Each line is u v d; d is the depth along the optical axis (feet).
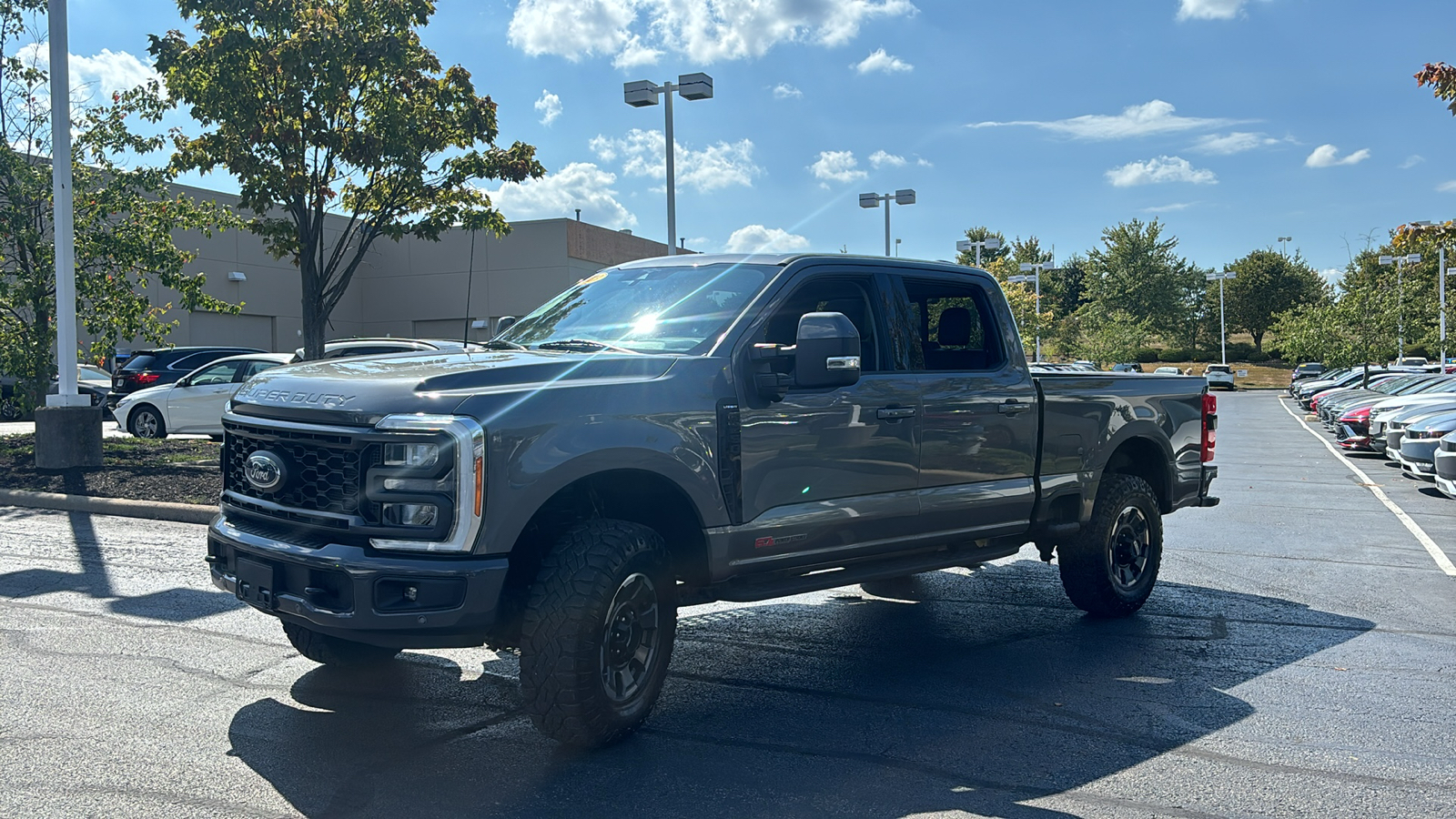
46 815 12.19
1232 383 219.41
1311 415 121.80
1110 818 12.58
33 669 17.95
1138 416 23.06
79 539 30.22
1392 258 139.44
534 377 14.08
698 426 15.10
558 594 13.60
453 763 14.06
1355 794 13.34
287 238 48.03
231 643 19.61
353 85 46.19
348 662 17.92
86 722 15.43
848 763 14.23
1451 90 52.90
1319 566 29.50
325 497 13.73
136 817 12.19
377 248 132.46
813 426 16.57
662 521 15.94
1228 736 15.47
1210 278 241.96
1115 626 22.31
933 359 20.42
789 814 12.56
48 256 49.16
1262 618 23.13
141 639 19.83
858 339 15.35
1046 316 161.89
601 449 13.91
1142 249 299.17
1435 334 140.56
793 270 17.13
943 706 16.75
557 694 13.57
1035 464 20.65
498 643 14.40
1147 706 16.84
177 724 15.37
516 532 13.23
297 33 43.21
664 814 12.50
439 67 47.70
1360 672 18.93
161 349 71.61
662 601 14.83
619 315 17.35
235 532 14.61
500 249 128.06
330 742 14.76
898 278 18.86
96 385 86.69
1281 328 175.11
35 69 50.29
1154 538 23.40
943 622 22.61
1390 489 49.80
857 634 21.44
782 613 23.31
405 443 13.05
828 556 17.01
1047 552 22.52
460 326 130.00
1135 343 207.51
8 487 37.63
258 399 14.78
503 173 49.42
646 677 14.69
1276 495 47.11
